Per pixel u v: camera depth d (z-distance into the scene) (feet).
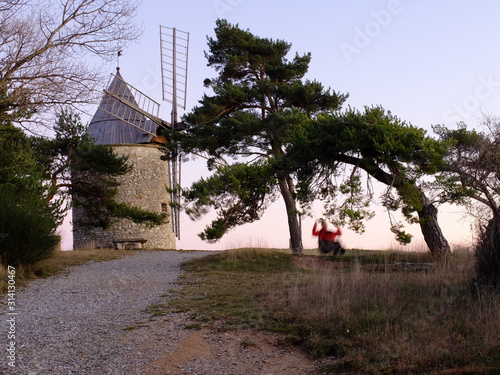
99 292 46.55
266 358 25.29
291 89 78.64
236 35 82.99
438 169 51.88
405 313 28.50
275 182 62.80
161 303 39.42
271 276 50.65
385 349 23.17
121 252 80.43
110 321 34.58
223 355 26.17
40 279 54.34
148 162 107.65
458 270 40.57
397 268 50.06
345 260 62.64
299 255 65.26
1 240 53.31
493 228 30.89
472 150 35.27
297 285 40.24
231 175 62.59
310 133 57.93
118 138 106.42
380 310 29.32
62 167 90.07
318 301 32.83
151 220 97.19
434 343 23.24
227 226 67.00
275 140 75.72
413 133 52.34
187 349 27.32
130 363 25.63
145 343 28.86
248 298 37.99
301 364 24.00
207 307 36.14
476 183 32.55
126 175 105.29
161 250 87.86
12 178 64.23
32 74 50.14
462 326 25.36
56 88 50.49
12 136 69.62
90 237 104.78
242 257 62.18
